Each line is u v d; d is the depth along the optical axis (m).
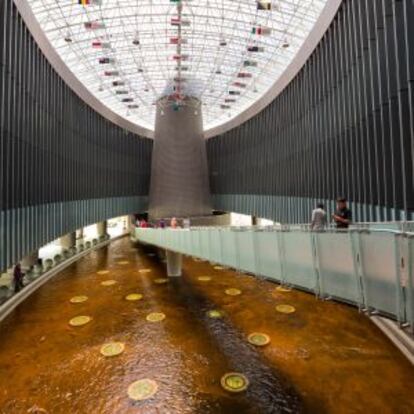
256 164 23.77
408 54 7.97
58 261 16.56
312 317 9.18
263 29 17.03
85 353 7.23
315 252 4.46
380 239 3.40
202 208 23.41
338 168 12.73
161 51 21.36
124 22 18.03
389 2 8.89
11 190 10.12
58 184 15.72
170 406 5.36
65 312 9.96
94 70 22.67
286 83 18.55
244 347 7.40
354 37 11.16
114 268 16.41
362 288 3.69
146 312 9.88
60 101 16.23
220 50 21.38
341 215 6.52
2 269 9.43
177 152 23.05
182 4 16.52
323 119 14.22
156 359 6.93
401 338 7.22
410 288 3.04
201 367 6.57
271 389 5.77
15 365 6.73
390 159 9.05
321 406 5.28
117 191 25.58
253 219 28.75
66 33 17.75
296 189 17.58
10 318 9.45
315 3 15.71
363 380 5.94
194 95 24.30
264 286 12.70
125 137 26.91
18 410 5.30
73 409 5.31
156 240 14.17
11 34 10.23
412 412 5.05
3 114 9.54
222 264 7.34
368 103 10.26
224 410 5.25
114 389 5.85
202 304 10.59
